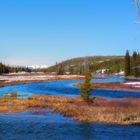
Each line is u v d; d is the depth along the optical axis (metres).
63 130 35.78
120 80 156.75
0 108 52.06
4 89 99.19
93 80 158.88
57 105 54.03
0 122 40.53
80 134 33.72
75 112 45.31
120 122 39.19
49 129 36.28
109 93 86.62
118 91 94.56
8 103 58.75
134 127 37.25
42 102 59.12
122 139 31.39
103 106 50.44
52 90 97.88
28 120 42.09
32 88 105.62
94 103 54.69
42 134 33.88
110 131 35.09
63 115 45.78
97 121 40.59
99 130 35.62
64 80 163.25
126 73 179.62
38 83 136.38
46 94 82.75
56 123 39.88
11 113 47.88
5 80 141.25
